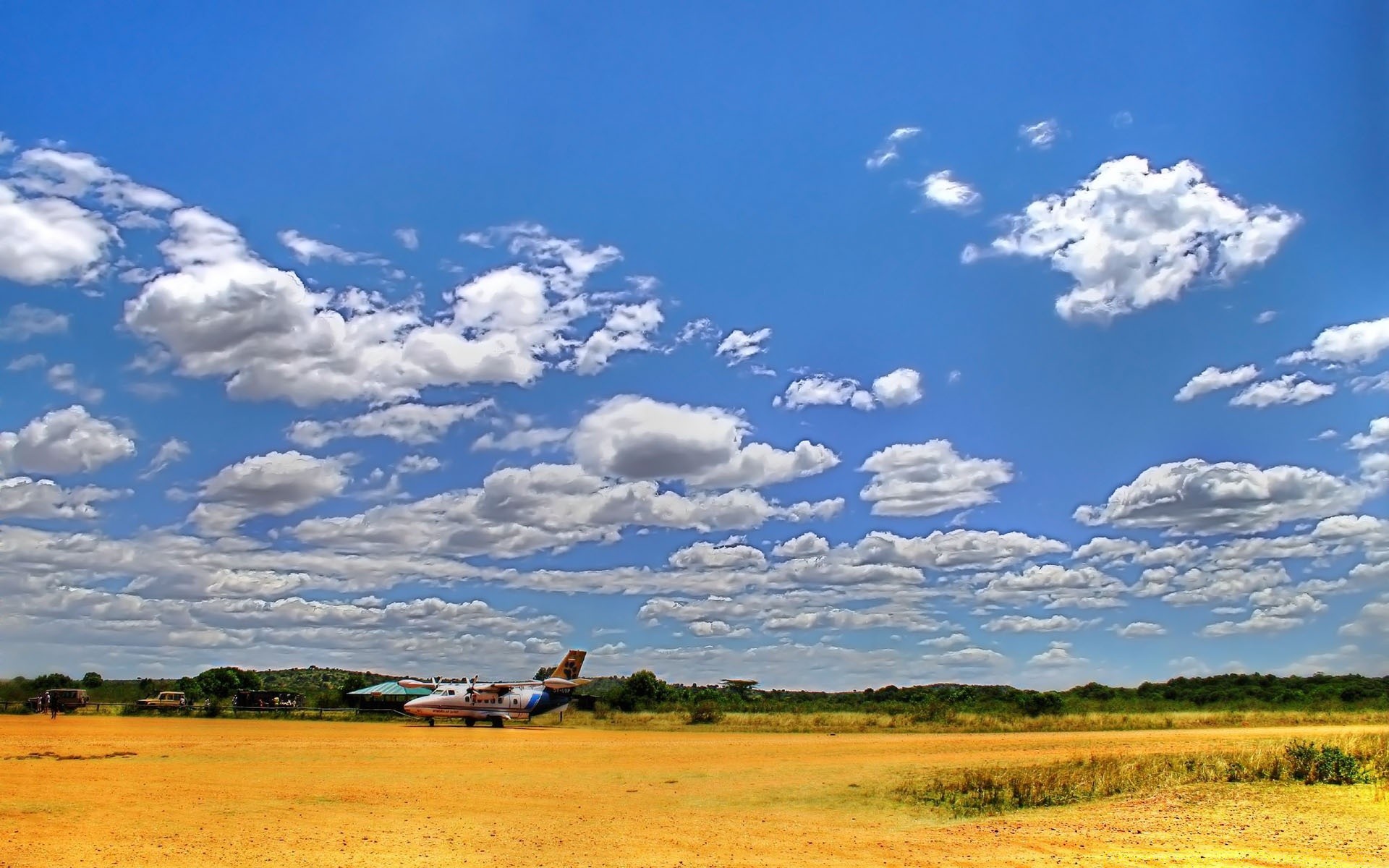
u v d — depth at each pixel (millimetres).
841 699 110312
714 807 19906
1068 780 22109
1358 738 29141
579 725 67750
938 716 64688
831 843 15031
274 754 32969
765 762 31547
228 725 56938
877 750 37469
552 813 18844
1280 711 73500
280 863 13016
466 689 65688
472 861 13398
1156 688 103875
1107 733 50938
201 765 28234
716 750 38219
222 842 14625
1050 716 66125
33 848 13820
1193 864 12891
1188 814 17219
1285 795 19156
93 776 24188
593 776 26516
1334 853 13477
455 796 21672
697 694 104750
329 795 21250
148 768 26703
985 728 59094
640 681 94125
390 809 19062
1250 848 13930
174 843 14477
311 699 85250
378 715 76562
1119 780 21984
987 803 19828
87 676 98562
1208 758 25422
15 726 49781
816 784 24016
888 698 109312
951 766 28328
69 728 48344
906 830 16422
